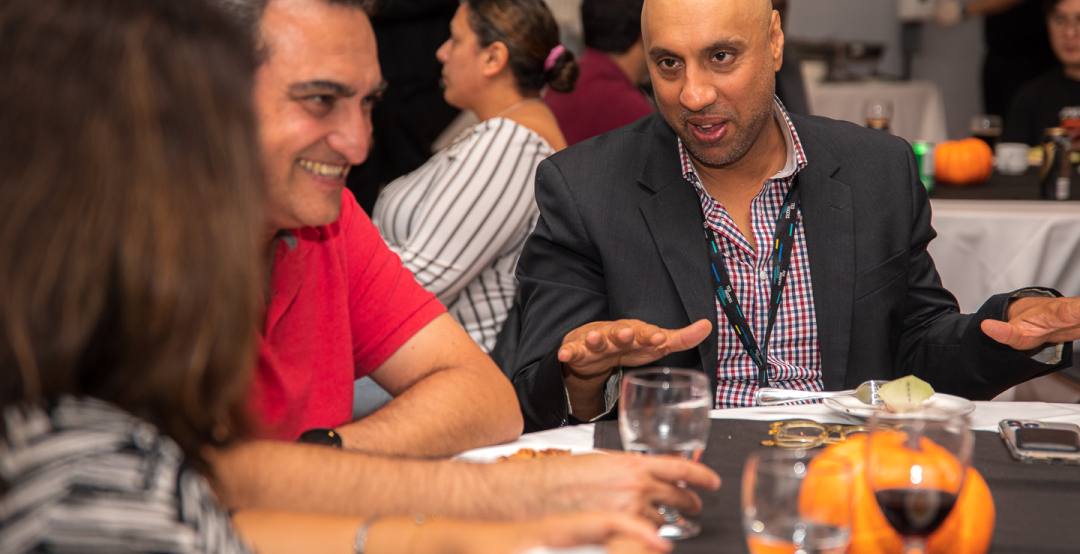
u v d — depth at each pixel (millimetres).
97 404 567
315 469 905
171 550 554
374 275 1353
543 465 920
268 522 801
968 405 1183
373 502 902
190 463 603
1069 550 801
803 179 1578
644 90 3729
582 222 1583
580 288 1581
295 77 1008
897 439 787
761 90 1470
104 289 539
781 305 1567
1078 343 2523
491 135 2119
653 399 916
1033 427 1073
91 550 532
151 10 566
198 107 567
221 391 610
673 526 858
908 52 7195
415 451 1118
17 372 524
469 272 2111
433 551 765
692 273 1539
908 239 1599
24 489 523
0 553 516
